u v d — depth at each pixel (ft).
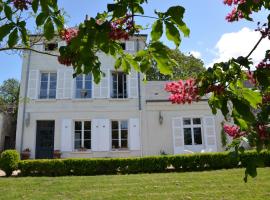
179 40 7.72
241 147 9.20
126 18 8.77
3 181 36.78
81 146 61.11
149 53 8.81
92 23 8.06
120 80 65.36
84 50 8.29
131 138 61.21
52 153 61.00
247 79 8.87
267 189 28.66
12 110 78.13
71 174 44.57
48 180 37.06
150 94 65.05
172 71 8.75
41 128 62.13
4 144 69.92
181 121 61.82
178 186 31.71
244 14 10.77
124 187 32.04
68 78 63.57
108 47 8.47
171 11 7.45
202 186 31.30
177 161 45.24
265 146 8.79
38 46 64.44
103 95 63.26
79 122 62.59
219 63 8.87
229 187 30.42
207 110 62.18
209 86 9.21
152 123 61.98
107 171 45.27
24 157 58.29
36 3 8.91
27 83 63.00
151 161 45.24
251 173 8.15
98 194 29.35
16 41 8.79
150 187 31.58
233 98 8.21
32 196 29.25
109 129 61.87
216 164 45.16
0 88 129.39
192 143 61.31
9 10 9.07
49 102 62.34
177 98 10.22
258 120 8.45
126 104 63.10
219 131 61.31
